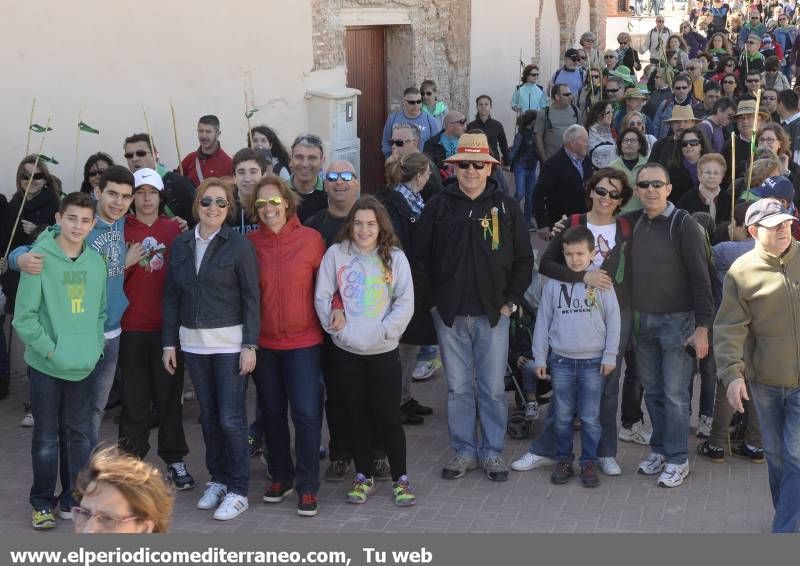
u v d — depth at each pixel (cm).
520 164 1382
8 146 863
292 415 632
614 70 1622
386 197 739
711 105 1343
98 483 317
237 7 1067
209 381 626
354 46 1352
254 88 1095
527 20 1777
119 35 948
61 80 901
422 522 622
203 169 888
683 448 673
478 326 670
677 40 1858
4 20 854
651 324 661
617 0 3838
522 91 1566
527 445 746
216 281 610
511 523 619
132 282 651
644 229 658
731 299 556
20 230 793
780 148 900
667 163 888
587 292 659
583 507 643
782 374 549
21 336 591
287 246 626
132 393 659
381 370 634
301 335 629
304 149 720
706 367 731
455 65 1529
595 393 668
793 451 551
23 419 784
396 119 1264
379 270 629
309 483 632
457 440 690
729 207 778
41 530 612
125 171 630
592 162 977
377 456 689
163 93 995
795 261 547
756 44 1838
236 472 631
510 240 662
